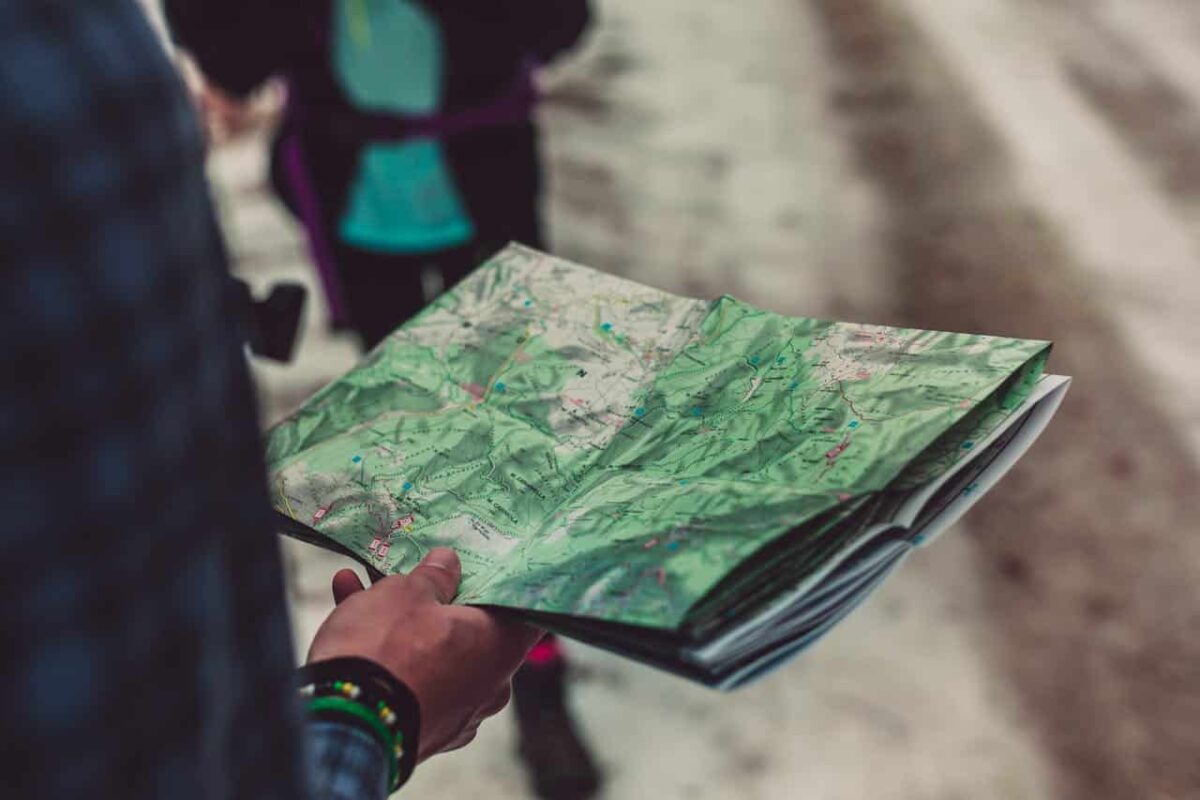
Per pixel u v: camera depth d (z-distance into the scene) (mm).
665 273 3012
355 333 1988
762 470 659
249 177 3145
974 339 717
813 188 3361
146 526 244
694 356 800
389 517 740
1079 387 2527
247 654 294
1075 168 3402
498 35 1651
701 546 584
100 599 234
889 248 3086
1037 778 1792
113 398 236
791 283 2971
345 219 1818
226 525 284
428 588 635
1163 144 3520
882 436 651
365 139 1713
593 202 3287
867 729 1882
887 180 3391
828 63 4062
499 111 1733
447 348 863
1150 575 2104
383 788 521
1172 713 1878
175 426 255
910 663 1981
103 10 247
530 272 925
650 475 697
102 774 237
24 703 225
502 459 760
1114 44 4137
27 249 221
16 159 220
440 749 602
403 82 1674
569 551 634
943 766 1819
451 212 1800
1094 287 2881
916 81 3910
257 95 1805
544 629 608
